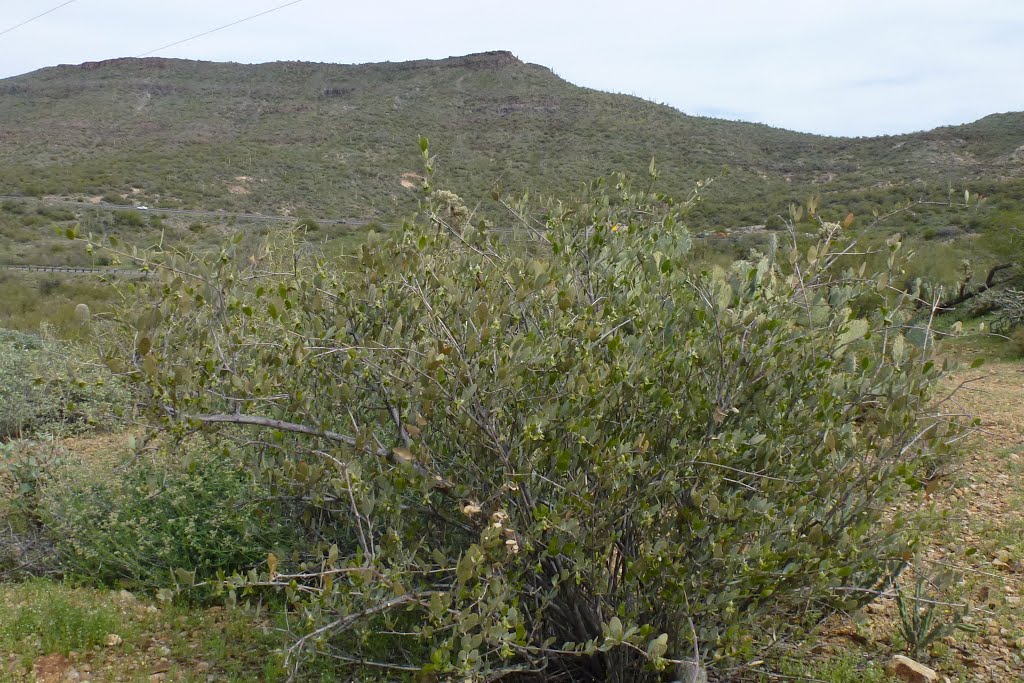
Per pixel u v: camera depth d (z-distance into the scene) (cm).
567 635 320
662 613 298
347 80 14212
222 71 15175
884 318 313
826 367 297
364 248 296
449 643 254
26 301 1877
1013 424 695
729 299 291
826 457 298
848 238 325
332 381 295
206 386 287
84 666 348
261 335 292
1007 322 1432
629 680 310
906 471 290
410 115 11188
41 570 470
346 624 279
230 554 417
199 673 344
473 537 311
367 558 267
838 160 6994
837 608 312
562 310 298
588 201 354
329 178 6931
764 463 291
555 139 8900
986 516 485
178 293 271
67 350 793
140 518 446
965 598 383
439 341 272
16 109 12669
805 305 302
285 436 343
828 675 327
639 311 302
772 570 277
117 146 9294
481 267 318
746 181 6512
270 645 362
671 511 300
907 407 290
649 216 359
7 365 785
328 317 306
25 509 505
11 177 6316
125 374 267
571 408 282
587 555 292
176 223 3991
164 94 13725
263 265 330
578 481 277
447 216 332
